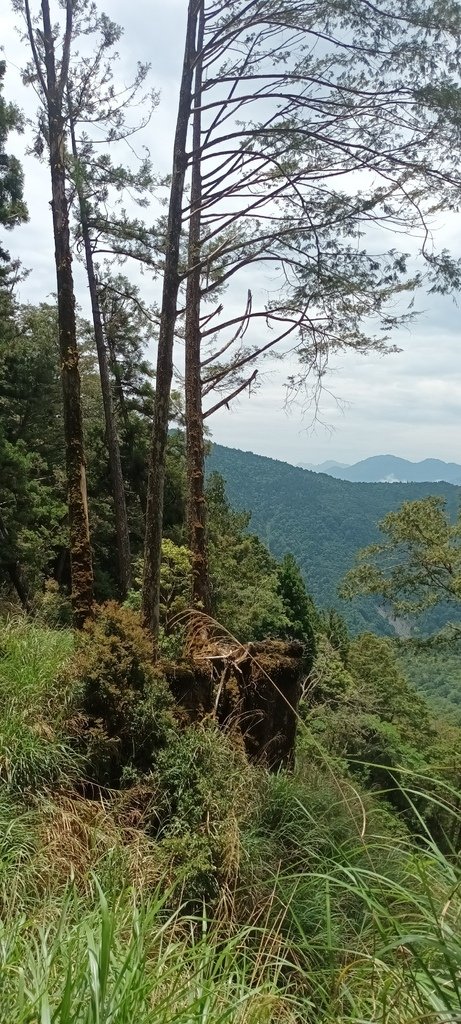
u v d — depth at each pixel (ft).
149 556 21.98
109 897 11.15
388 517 62.18
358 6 20.30
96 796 15.60
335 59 22.30
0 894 10.83
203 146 23.24
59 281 23.94
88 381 81.20
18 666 17.76
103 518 69.10
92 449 72.43
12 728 14.94
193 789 15.39
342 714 35.58
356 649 77.66
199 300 30.60
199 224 30.42
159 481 22.15
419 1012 6.41
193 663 20.44
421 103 20.86
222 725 19.42
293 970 10.84
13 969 7.52
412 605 61.46
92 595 23.39
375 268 24.49
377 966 7.61
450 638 61.62
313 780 17.63
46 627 23.15
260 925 12.10
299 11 22.02
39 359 53.88
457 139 21.36
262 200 25.36
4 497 47.88
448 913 6.96
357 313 26.27
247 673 21.22
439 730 75.05
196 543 30.17
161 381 22.33
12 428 55.42
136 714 16.74
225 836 13.88
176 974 8.02
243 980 8.64
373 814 16.19
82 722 16.38
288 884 12.87
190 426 30.81
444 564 59.00
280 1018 8.51
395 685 70.59
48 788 14.43
